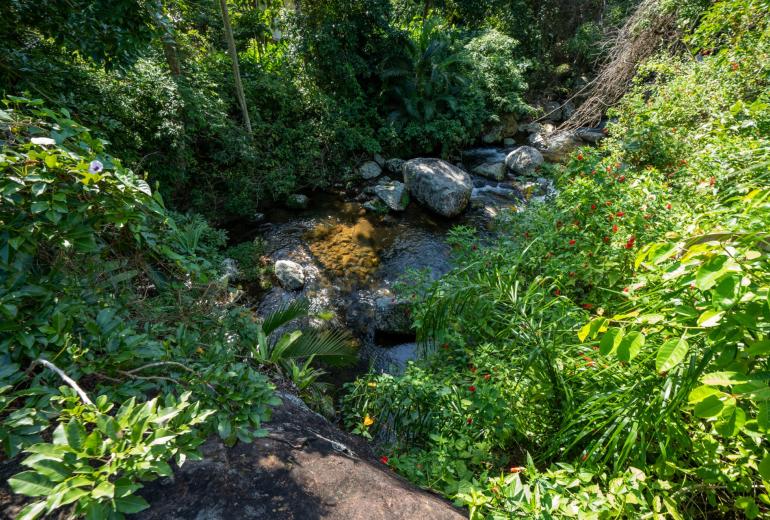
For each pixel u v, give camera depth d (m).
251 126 7.94
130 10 3.37
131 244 1.84
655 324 1.25
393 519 1.37
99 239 1.72
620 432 1.62
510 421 2.01
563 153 10.02
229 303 2.46
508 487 1.43
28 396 1.30
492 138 11.70
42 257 1.49
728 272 0.85
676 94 4.62
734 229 1.25
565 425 1.82
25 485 0.85
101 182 1.46
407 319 4.62
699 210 2.69
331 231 7.00
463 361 2.72
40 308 1.37
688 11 5.25
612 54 6.64
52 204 1.30
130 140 5.47
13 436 1.06
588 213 3.08
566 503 1.37
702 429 1.55
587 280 2.74
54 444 0.89
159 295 2.07
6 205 1.34
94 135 4.46
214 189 7.24
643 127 4.43
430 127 10.11
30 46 3.78
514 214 4.52
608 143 5.42
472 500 1.40
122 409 1.00
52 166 1.32
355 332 4.79
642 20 5.88
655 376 1.50
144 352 1.42
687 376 1.23
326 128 8.84
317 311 5.07
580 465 1.59
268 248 6.34
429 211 7.75
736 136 3.14
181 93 6.12
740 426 0.82
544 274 2.99
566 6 13.99
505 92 12.16
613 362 1.86
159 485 1.26
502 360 2.33
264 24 10.34
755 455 1.36
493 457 2.07
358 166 9.30
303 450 1.59
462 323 2.87
